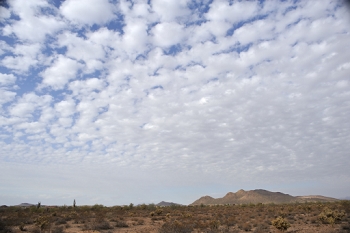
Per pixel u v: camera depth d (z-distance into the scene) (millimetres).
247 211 52062
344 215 29766
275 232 23781
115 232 25094
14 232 23828
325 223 29031
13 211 49500
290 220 33031
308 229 25031
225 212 50719
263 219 34906
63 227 27906
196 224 28156
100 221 31531
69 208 60625
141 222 33094
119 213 48531
